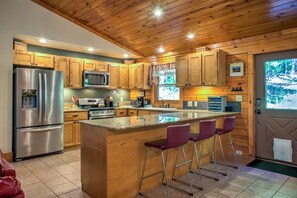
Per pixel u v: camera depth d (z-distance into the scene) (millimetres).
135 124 2414
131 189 2529
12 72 3855
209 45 4594
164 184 2861
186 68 4617
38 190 2656
